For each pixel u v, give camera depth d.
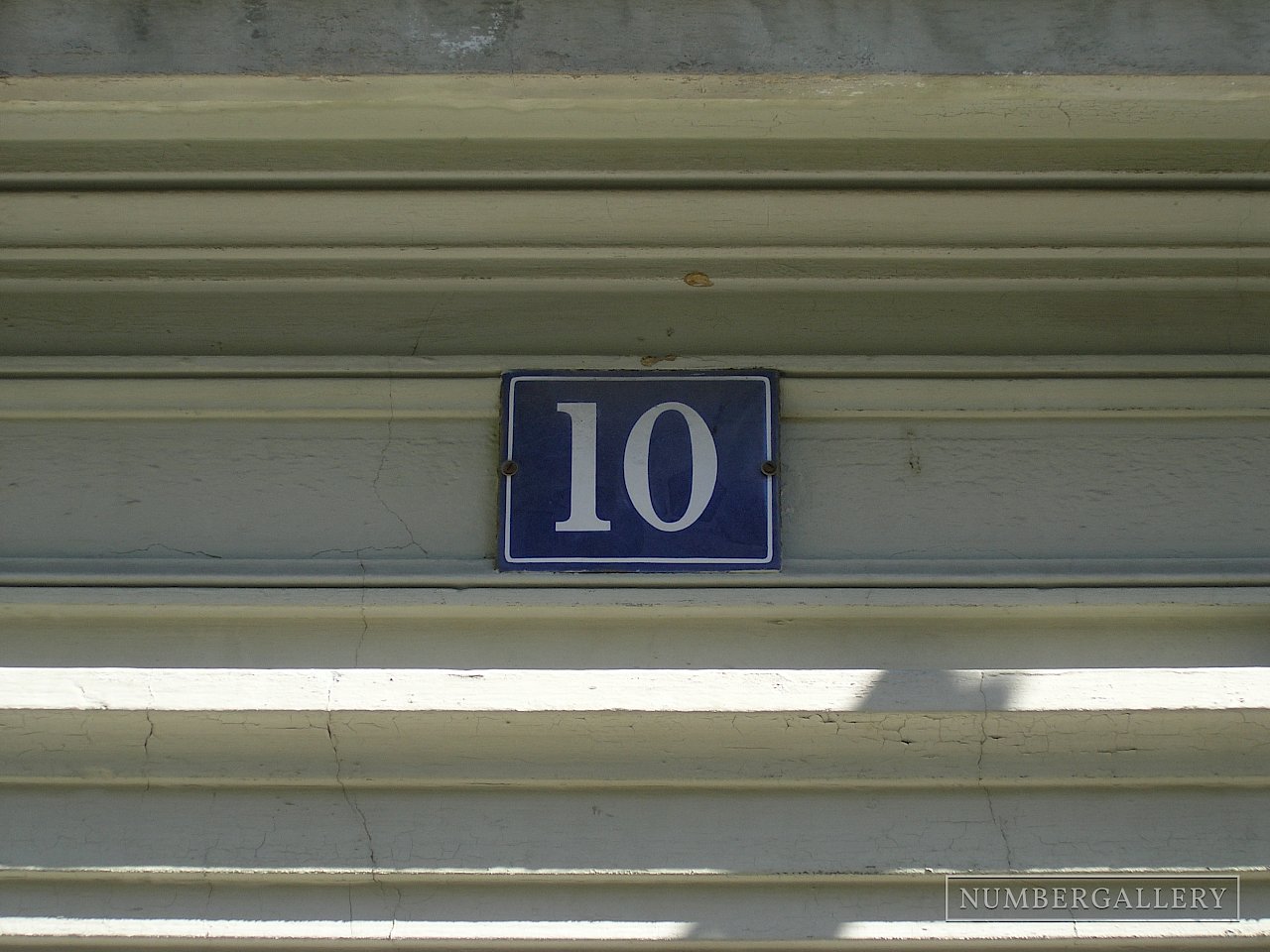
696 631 2.81
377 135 2.76
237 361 2.99
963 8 2.53
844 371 2.98
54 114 2.67
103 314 3.04
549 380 2.97
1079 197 2.84
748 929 2.63
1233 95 2.57
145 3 2.54
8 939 2.64
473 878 2.66
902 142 2.77
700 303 3.03
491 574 2.84
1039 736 2.72
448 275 3.00
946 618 2.82
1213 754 2.72
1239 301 3.04
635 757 2.73
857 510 2.91
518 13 2.53
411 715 2.72
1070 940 2.64
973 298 3.04
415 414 2.98
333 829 2.69
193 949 2.65
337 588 2.84
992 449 2.96
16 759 2.73
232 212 2.90
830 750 2.72
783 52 2.52
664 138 2.76
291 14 2.53
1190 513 2.92
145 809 2.71
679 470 2.91
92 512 2.93
